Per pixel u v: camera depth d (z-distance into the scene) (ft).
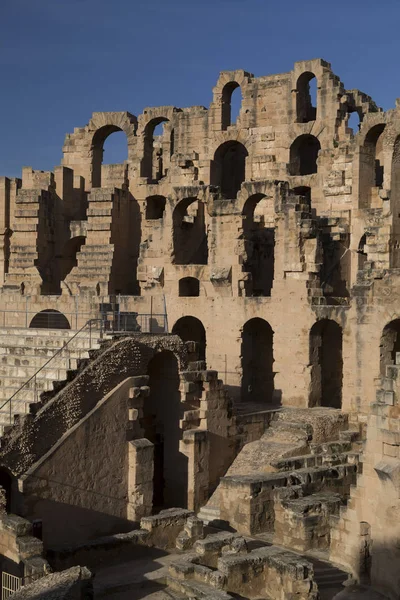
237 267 184.34
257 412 163.73
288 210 176.04
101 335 139.85
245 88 231.09
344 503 131.13
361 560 108.88
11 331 158.61
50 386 129.29
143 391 135.85
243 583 107.86
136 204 234.17
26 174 246.27
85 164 250.37
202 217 208.13
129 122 244.83
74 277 222.69
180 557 116.06
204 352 208.85
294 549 123.13
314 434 157.58
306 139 226.38
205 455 148.56
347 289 194.08
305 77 225.15
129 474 133.39
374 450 107.55
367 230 164.04
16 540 106.63
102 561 118.62
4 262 244.01
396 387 105.19
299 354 173.06
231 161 247.70
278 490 129.29
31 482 119.34
